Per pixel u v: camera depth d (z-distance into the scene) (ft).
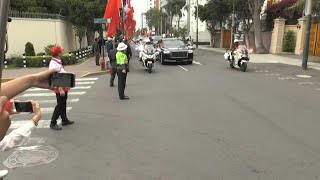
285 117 29.17
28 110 5.76
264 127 26.02
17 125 27.61
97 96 40.29
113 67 47.16
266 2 122.01
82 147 21.83
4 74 57.47
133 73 64.44
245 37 139.03
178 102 35.96
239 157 19.71
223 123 27.25
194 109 32.45
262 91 42.70
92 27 103.86
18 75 56.24
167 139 23.20
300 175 17.26
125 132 25.05
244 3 131.34
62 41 92.43
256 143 22.18
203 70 68.44
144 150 21.08
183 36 261.44
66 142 22.89
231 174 17.33
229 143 22.21
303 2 75.36
